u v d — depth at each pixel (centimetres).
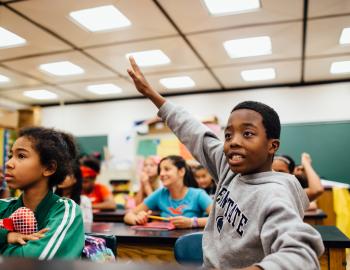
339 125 455
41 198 106
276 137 89
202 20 284
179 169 228
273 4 258
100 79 454
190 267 27
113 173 547
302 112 471
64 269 24
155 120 531
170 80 461
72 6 261
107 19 288
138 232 174
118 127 562
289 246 62
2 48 343
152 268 27
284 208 71
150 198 237
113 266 26
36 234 93
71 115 590
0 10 267
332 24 289
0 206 112
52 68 409
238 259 81
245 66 402
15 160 102
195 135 121
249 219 80
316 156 460
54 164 107
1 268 24
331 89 464
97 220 312
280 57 372
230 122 88
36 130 109
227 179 99
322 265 148
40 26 296
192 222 187
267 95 488
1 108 459
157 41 329
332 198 398
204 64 395
